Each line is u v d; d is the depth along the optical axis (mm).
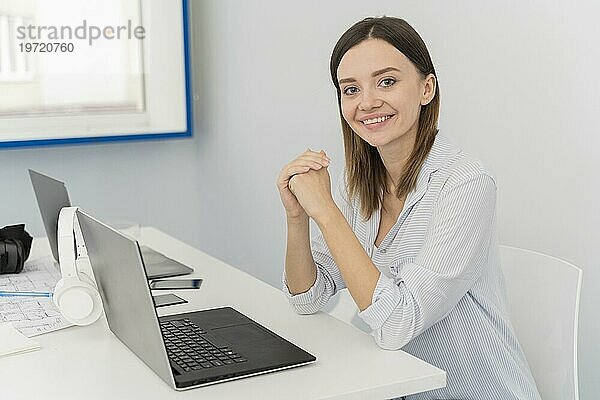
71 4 3398
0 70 3311
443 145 1903
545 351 2012
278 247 3459
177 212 3750
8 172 3451
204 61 3688
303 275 1967
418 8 2822
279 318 1957
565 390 1957
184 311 2006
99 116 3488
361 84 1843
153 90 3562
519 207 2580
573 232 2418
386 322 1721
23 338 1800
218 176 3717
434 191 1865
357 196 2049
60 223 1941
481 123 2658
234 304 2062
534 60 2469
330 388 1539
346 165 2041
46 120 3408
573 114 2377
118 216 3652
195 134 3750
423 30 2818
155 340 1552
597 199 2338
